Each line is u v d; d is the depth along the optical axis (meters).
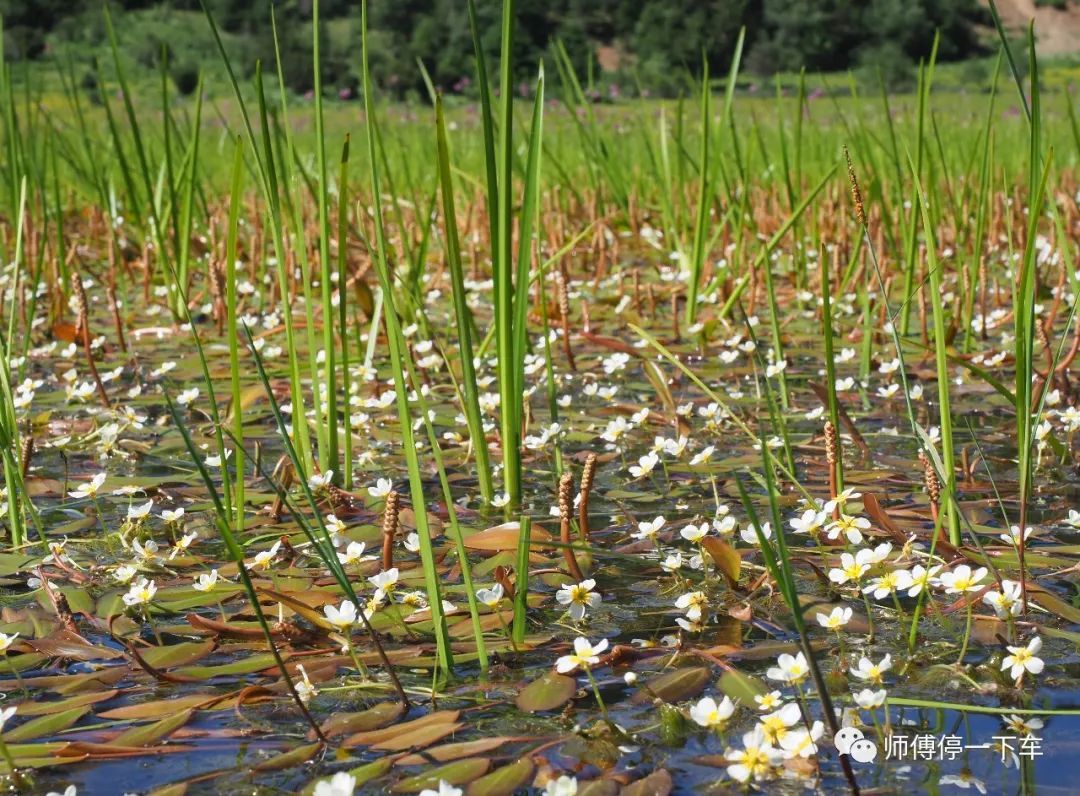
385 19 26.44
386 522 1.64
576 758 1.23
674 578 1.80
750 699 1.35
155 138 7.21
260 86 2.20
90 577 1.85
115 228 5.31
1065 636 1.51
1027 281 1.63
